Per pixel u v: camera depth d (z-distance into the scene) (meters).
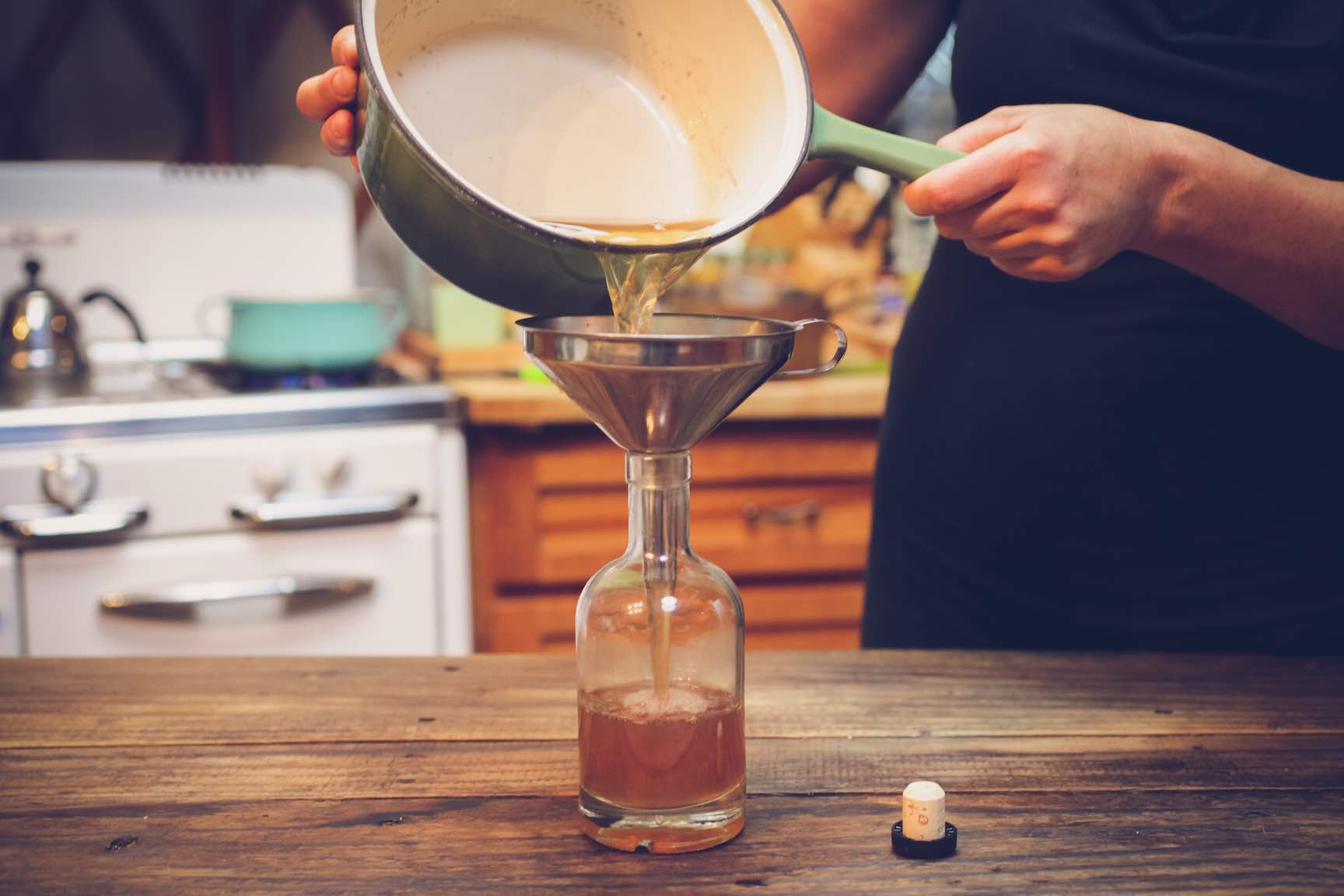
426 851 0.63
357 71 0.74
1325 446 0.91
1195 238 0.78
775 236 2.21
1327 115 0.85
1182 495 0.93
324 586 1.68
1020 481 0.97
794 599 1.88
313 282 2.24
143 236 2.16
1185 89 0.87
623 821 0.63
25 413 1.58
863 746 0.76
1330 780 0.71
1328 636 0.93
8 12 2.22
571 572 1.83
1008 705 0.82
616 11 0.78
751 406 1.79
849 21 0.96
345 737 0.77
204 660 0.91
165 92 2.31
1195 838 0.64
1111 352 0.93
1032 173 0.70
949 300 1.02
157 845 0.64
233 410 1.65
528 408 1.75
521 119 0.77
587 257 0.71
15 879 0.60
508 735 0.77
